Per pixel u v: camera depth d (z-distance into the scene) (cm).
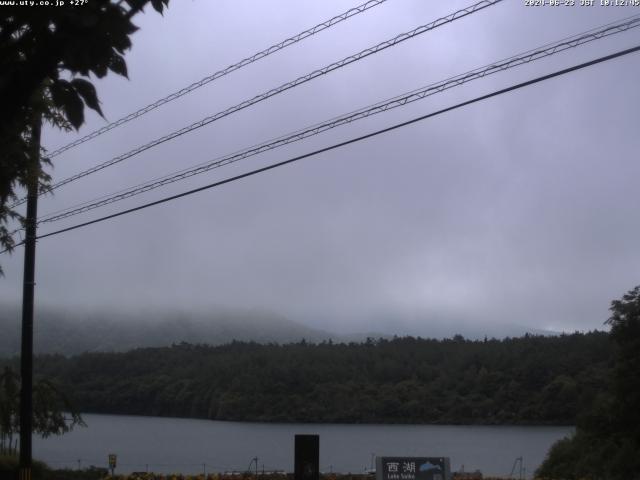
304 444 1561
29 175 1124
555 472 3256
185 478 2389
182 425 7994
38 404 2481
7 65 421
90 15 395
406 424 7769
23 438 1789
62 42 406
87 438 7050
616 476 2847
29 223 1739
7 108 417
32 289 1817
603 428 3117
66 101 415
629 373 3072
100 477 2392
